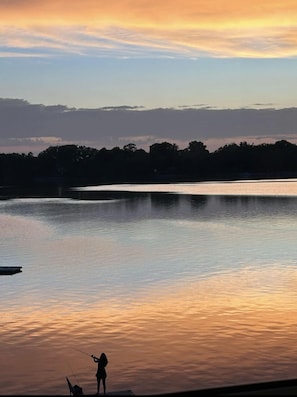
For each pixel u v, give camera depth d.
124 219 99.56
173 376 27.59
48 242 73.88
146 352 30.62
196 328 34.41
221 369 28.23
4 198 162.75
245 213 105.94
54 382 27.25
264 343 31.58
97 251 65.19
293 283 45.72
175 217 101.12
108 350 31.05
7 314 38.31
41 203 139.38
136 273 51.47
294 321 35.28
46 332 34.28
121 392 23.78
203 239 72.75
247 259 57.19
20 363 29.47
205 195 156.12
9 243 73.62
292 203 125.00
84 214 109.88
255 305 39.12
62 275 51.66
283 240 69.88
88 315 37.69
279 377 27.20
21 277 51.16
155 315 37.28
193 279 48.25
